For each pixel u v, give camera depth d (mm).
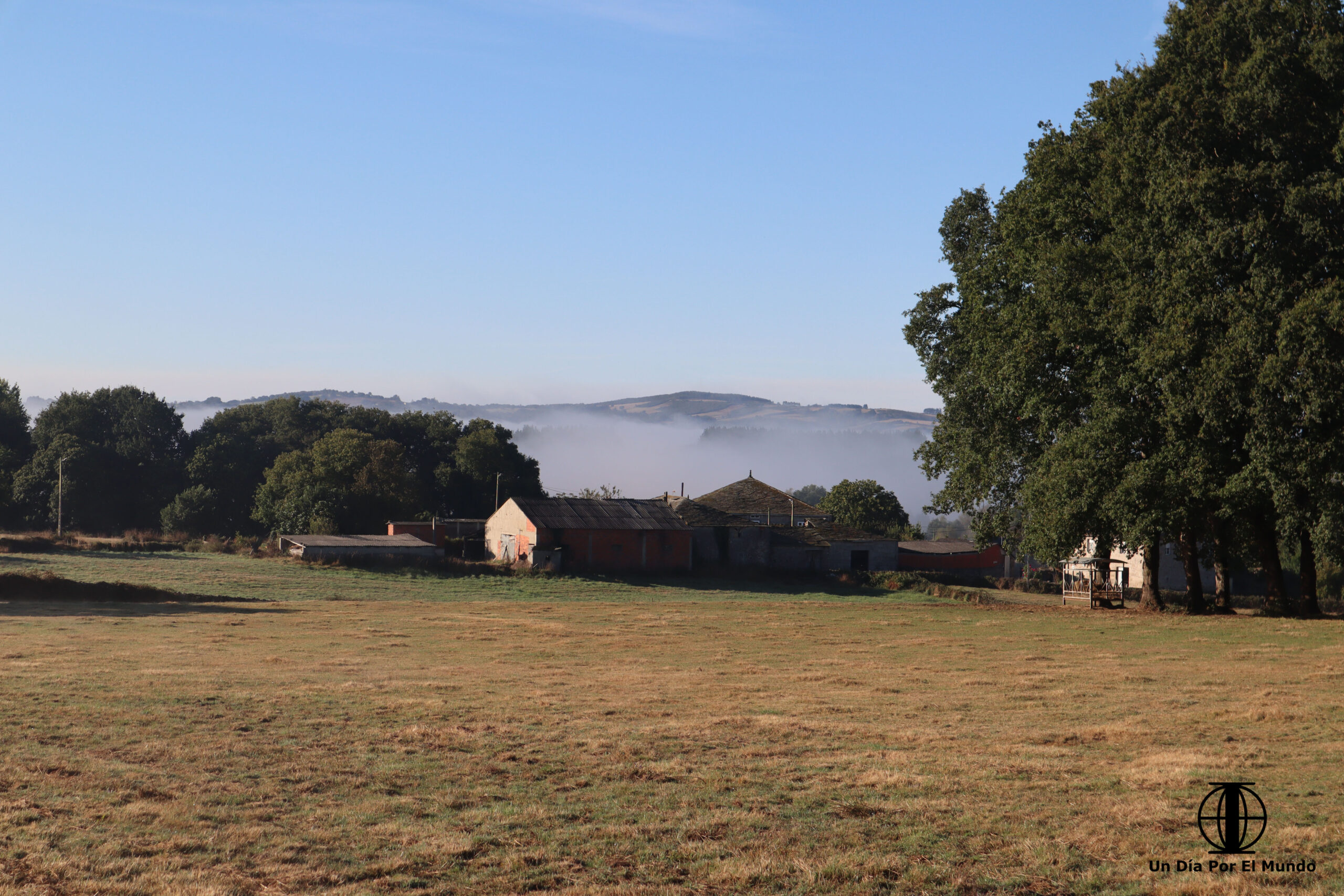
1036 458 39500
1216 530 37594
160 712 14867
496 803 10109
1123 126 33969
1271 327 28828
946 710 16016
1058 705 16422
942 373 43656
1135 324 32312
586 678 20391
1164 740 13156
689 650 26312
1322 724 14141
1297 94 30547
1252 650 25359
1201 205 30031
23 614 33594
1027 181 38500
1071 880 7855
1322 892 7484
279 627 31734
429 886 7715
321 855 8375
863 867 8125
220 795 10219
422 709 15656
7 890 7355
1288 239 29641
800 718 15211
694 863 8234
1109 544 39156
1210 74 32281
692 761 12062
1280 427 29109
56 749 12242
